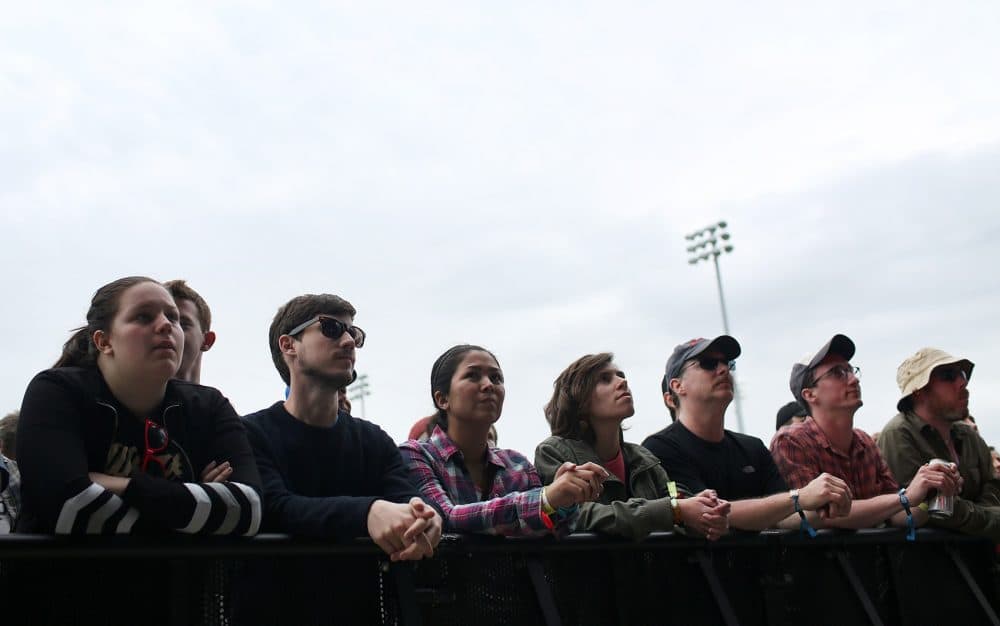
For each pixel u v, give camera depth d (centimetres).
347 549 313
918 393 580
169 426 308
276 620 298
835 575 450
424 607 329
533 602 351
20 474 275
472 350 417
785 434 512
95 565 268
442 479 397
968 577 500
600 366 452
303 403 359
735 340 481
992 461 599
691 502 391
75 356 308
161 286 309
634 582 383
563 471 349
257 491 301
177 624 276
